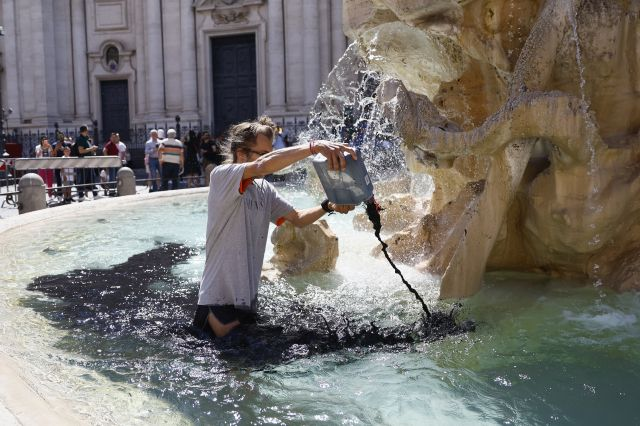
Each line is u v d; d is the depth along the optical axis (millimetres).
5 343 3352
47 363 3049
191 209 9859
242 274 3414
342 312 3838
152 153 18203
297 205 10242
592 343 3209
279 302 4059
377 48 5414
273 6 26500
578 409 2521
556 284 4246
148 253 6207
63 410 2416
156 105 29031
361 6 5125
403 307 3918
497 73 4711
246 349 3232
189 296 4480
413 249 5238
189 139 19609
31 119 30359
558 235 4008
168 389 2752
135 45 30203
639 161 3863
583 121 3594
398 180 7805
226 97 28406
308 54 26156
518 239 4438
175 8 28719
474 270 4031
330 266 4891
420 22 4449
